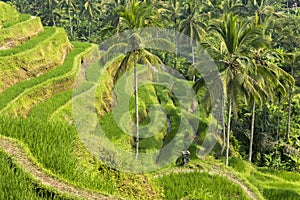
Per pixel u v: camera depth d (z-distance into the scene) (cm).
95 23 7031
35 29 3772
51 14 6519
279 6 7269
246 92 2428
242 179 2159
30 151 1355
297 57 3284
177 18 5234
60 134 1506
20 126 1515
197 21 4569
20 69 2958
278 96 3625
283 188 2327
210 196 1752
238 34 2461
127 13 2292
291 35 4722
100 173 1491
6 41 3241
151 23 2462
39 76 3042
